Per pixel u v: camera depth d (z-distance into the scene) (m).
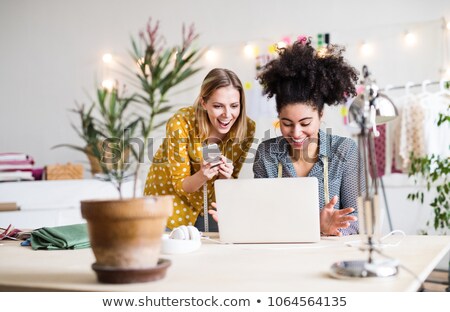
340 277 1.09
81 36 5.97
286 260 1.34
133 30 5.76
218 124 2.29
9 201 3.60
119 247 1.05
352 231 1.99
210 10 5.41
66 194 3.73
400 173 4.55
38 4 6.15
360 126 1.30
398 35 4.73
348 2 4.90
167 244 1.50
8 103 6.26
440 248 1.48
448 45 4.56
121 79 5.77
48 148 6.08
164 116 5.31
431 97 4.24
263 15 5.21
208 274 1.17
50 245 1.67
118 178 1.16
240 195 1.73
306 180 1.67
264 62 5.17
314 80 1.96
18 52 6.23
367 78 1.65
